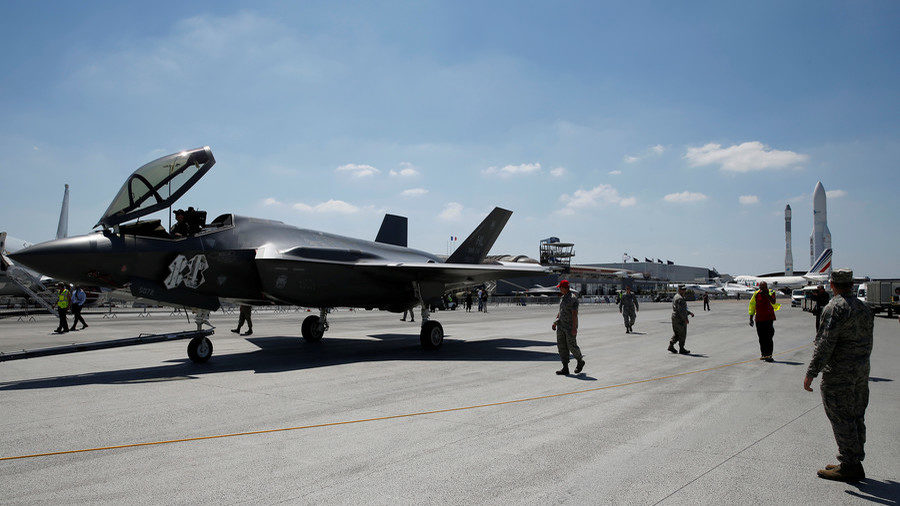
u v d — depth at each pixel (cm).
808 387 432
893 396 746
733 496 373
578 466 434
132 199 976
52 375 914
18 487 382
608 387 801
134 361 1095
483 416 611
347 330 2050
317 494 371
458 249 1788
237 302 1232
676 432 543
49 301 3100
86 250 905
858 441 403
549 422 582
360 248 1466
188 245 1043
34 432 535
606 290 8175
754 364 1075
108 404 671
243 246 1146
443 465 436
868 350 409
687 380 869
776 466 438
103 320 2588
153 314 3262
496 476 411
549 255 6375
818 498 371
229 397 719
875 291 3209
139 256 968
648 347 1402
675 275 11769
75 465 434
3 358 803
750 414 623
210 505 350
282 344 1477
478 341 1580
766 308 1125
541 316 3197
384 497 366
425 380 862
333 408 652
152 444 495
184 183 1056
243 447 486
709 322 2573
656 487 389
